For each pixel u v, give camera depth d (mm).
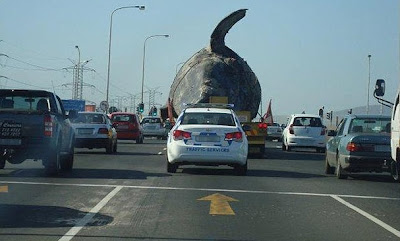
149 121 52000
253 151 26984
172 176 17625
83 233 9570
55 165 17000
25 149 16406
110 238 9250
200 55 28984
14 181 15781
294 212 11891
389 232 10133
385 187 16359
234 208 12188
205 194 13977
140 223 10469
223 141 17828
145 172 18719
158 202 12719
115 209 11805
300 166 22922
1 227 9953
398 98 13789
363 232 10086
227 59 28141
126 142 43656
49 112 16547
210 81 27438
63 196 13328
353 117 18484
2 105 17875
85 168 19922
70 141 18719
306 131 33719
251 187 15484
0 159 17328
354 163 17234
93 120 28031
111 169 19641
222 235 9625
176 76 29391
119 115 40250
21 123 16391
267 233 9852
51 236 9320
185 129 17953
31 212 11359
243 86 28219
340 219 11242
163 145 38062
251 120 29391
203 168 20484
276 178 17859
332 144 19359
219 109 19344
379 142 17156
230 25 28594
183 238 9344
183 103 27656
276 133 55688
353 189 15719
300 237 9586
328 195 14398
